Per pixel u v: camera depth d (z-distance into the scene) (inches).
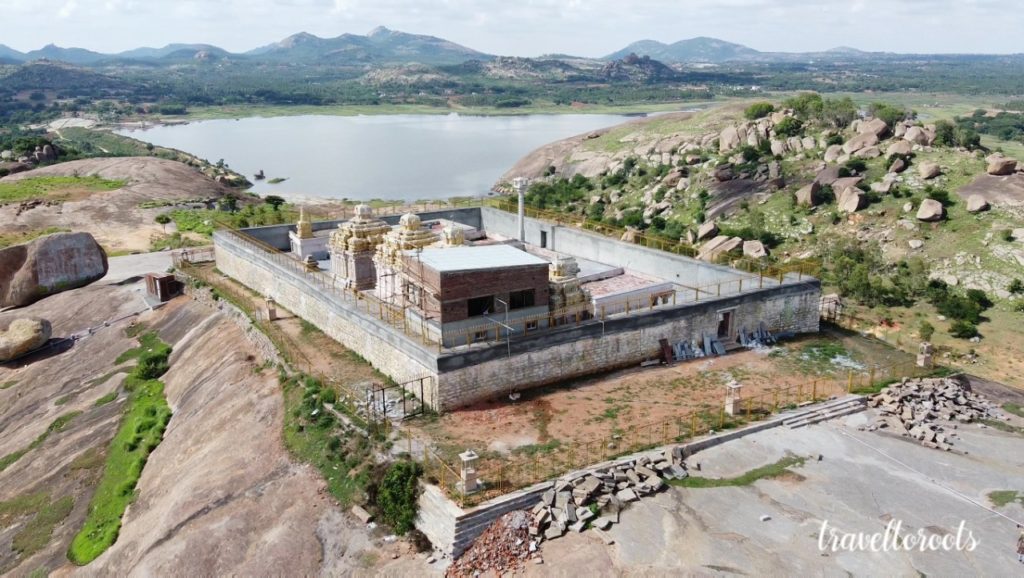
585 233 2070.6
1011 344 1723.7
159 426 1487.5
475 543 940.6
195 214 3422.7
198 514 1104.8
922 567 886.4
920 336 1744.6
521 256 1414.9
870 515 987.9
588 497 993.5
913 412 1270.9
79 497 1354.6
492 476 1042.1
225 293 1991.9
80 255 2444.6
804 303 1651.1
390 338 1359.5
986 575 872.9
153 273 2278.5
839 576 869.2
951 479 1079.6
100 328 2112.5
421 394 1267.2
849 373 1427.2
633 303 1571.1
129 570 1048.2
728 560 894.4
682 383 1374.3
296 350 1540.4
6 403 1835.6
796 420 1230.3
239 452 1240.8
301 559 986.7
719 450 1138.0
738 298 1546.5
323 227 2209.6
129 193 3725.4
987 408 1320.1
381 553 976.9
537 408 1262.3
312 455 1175.0
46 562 1179.9
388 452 1117.1
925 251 2185.0
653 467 1066.1
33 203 3430.1
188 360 1738.4
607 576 872.3
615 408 1264.8
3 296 2364.7
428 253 1414.9
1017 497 1033.5
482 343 1302.9
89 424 1606.8
